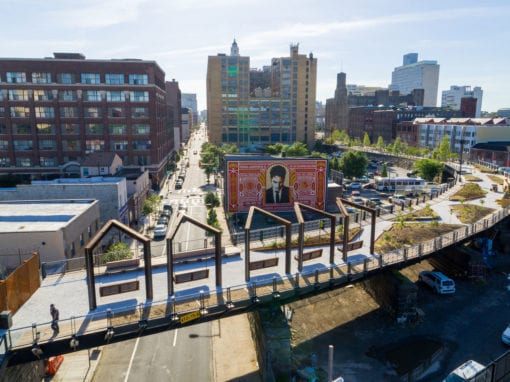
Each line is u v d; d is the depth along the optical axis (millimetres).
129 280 27219
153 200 68625
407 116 196875
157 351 29062
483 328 31516
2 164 89125
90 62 88062
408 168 125938
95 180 59281
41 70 87062
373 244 34188
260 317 26031
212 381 25609
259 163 61594
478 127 130625
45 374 25781
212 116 179250
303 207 31031
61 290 25422
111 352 28859
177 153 154125
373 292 36281
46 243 33562
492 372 17141
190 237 57125
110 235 49281
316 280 26844
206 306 23250
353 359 27625
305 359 27500
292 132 184375
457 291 37906
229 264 30719
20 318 21812
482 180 77750
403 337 30297
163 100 112062
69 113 89125
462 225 45844
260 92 187750
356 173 97250
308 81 182375
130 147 92188
